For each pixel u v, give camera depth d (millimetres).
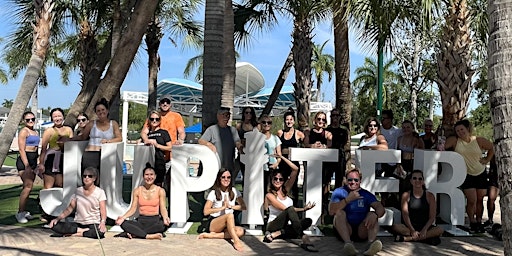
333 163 7938
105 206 6238
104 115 6926
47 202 6777
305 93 12195
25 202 6961
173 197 6762
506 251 2758
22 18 12070
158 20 16000
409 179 6391
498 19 2900
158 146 6973
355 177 6070
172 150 6789
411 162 7645
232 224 6055
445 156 6863
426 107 34281
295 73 12336
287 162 6926
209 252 5562
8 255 5137
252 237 6426
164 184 7930
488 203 7102
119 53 7703
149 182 6191
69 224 6059
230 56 10555
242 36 13820
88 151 6879
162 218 6301
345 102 9992
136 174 6816
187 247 5766
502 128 2805
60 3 12750
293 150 6887
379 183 6891
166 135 7281
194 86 25953
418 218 6262
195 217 7531
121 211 6715
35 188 9992
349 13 8281
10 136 7352
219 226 6188
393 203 7613
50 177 7059
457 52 7641
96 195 6164
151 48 15891
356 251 5562
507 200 2758
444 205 7137
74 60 19328
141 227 6113
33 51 7777
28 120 7297
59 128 7207
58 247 5523
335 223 6051
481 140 6992
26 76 7598
